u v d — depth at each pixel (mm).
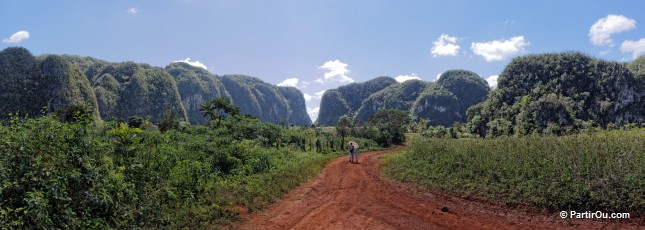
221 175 11930
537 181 8883
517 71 127500
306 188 12344
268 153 18641
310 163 19312
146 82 178250
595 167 8484
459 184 10883
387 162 20188
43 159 6320
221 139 15648
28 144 6285
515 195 8883
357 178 14828
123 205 6922
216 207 8336
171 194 8195
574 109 101812
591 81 110750
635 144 9648
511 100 120312
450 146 16531
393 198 10383
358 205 9547
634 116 103438
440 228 7270
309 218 8305
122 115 156625
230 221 7789
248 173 13008
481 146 14320
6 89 110750
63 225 5582
